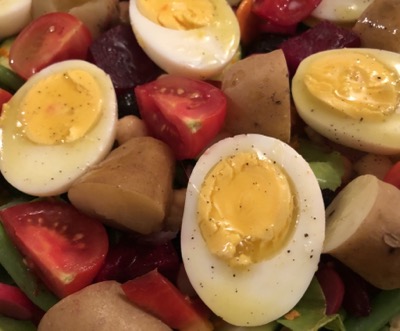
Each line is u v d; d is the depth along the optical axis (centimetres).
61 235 12
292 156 12
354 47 15
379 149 13
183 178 13
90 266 12
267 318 11
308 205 12
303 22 16
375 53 14
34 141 13
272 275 11
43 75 14
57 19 15
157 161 12
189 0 15
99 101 13
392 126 13
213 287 11
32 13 16
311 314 12
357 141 13
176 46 14
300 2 15
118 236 13
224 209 12
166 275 13
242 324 11
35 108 13
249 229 12
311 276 12
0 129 13
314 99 13
